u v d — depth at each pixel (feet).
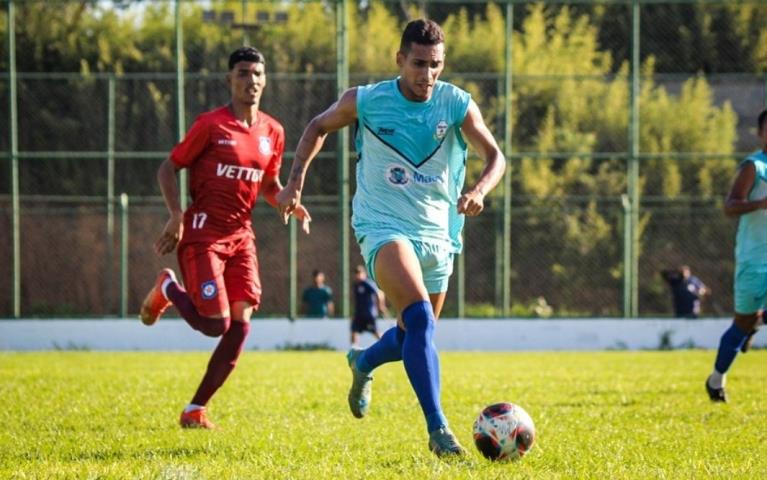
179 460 70.69
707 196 296.92
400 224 72.43
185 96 296.10
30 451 75.31
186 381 138.51
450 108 73.05
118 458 72.18
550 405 110.42
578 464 69.00
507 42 280.51
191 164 92.53
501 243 281.13
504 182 279.49
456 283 283.59
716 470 66.74
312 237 289.74
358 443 79.97
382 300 270.46
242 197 92.58
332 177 289.74
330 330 268.00
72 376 147.43
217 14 290.76
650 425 92.73
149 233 290.35
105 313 292.61
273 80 289.94
